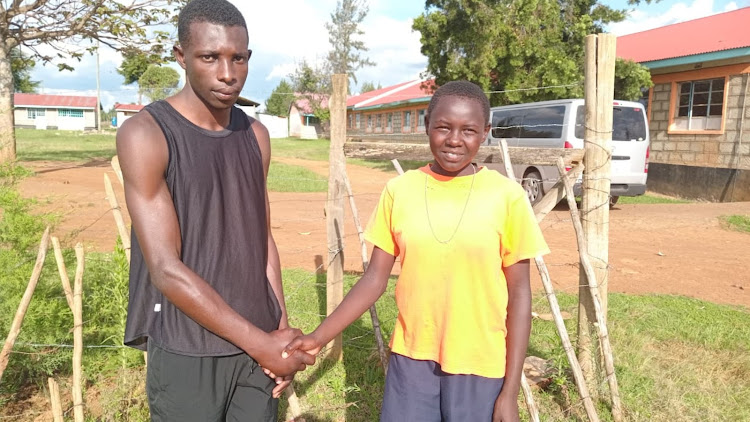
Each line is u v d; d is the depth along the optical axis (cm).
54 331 337
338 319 202
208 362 179
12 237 354
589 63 341
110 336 343
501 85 1579
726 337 448
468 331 199
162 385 180
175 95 185
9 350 259
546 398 357
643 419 331
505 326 203
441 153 197
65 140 3038
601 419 336
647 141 1105
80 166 1591
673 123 1453
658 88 1484
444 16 1513
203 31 168
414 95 3014
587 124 346
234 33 172
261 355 177
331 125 397
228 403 191
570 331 444
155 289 181
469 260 195
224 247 180
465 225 195
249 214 188
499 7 1474
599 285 355
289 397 273
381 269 213
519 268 201
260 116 4784
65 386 346
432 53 1590
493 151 367
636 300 538
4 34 1320
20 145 2484
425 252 199
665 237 873
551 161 350
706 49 1330
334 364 396
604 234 353
